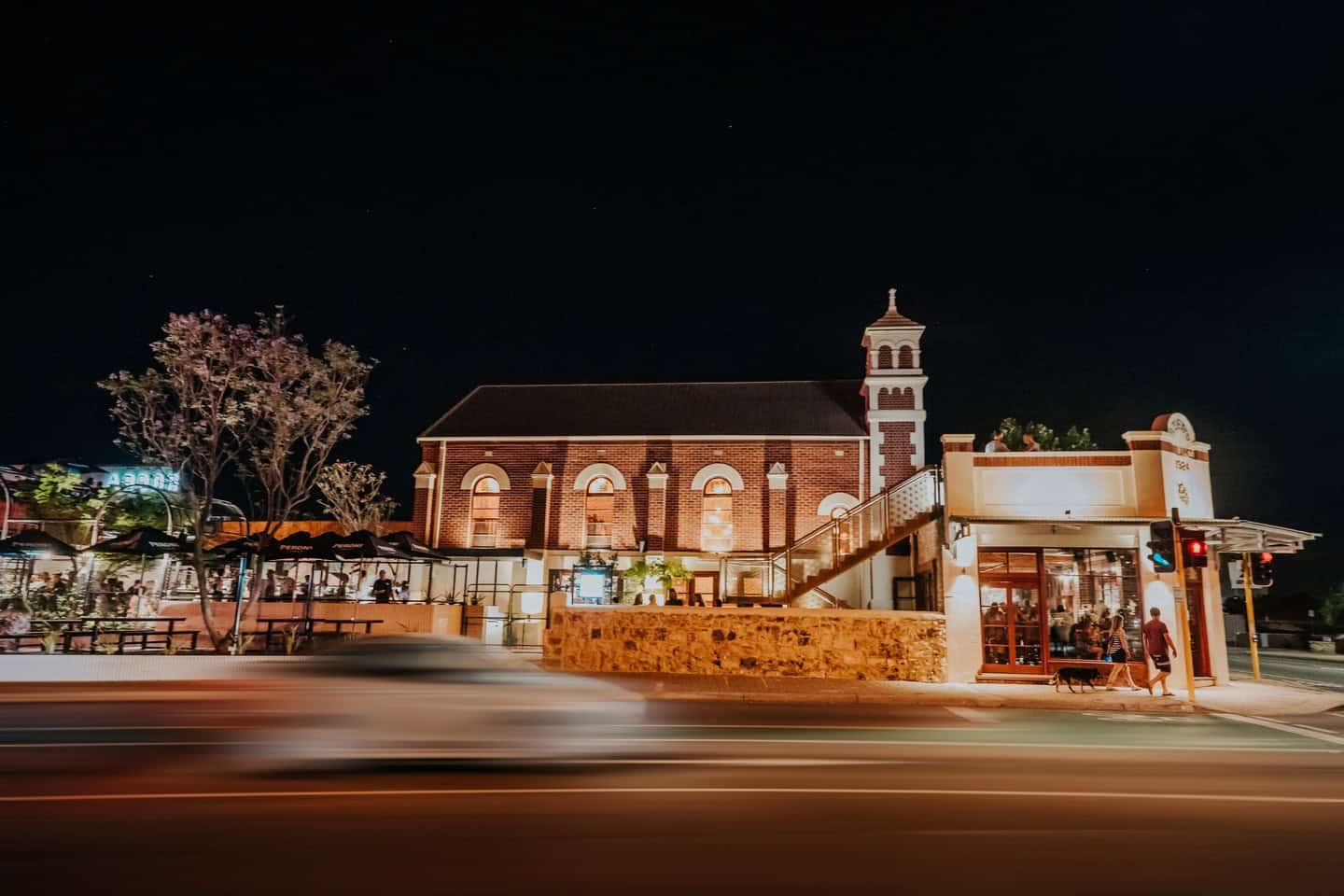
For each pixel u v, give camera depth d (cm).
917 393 3027
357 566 2933
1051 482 2033
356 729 806
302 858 587
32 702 1392
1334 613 4303
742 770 920
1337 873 580
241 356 2238
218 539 2844
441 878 547
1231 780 920
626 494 3077
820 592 2478
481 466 3166
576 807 736
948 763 1005
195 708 1316
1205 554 1786
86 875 548
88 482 2680
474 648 916
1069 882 555
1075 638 1981
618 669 2005
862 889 535
